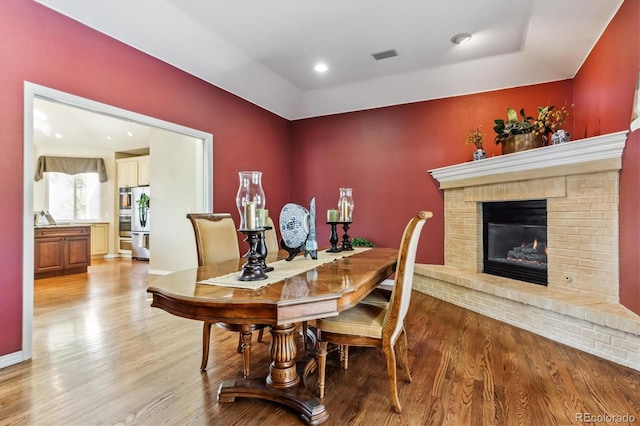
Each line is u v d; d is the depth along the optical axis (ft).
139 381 6.84
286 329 6.08
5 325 7.48
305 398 5.70
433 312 11.47
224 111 13.55
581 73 11.58
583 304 8.48
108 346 8.69
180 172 18.43
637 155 7.76
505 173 11.43
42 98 8.20
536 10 9.21
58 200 25.23
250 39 10.84
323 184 17.21
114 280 17.13
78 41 8.75
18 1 7.66
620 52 8.60
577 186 9.52
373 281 6.23
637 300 7.72
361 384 6.70
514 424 5.35
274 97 15.40
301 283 5.34
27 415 5.65
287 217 7.52
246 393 6.08
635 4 7.80
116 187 26.30
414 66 12.90
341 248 9.66
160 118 10.90
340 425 5.37
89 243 19.69
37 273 17.46
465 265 13.35
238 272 6.40
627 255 8.20
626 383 6.61
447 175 13.76
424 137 14.94
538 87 12.90
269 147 16.30
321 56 12.10
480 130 13.83
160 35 9.98
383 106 15.80
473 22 9.89
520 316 9.89
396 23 9.95
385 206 15.76
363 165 16.26
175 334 9.59
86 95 8.91
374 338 5.84
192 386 6.65
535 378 6.84
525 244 12.19
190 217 8.09
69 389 6.52
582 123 11.52
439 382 6.70
